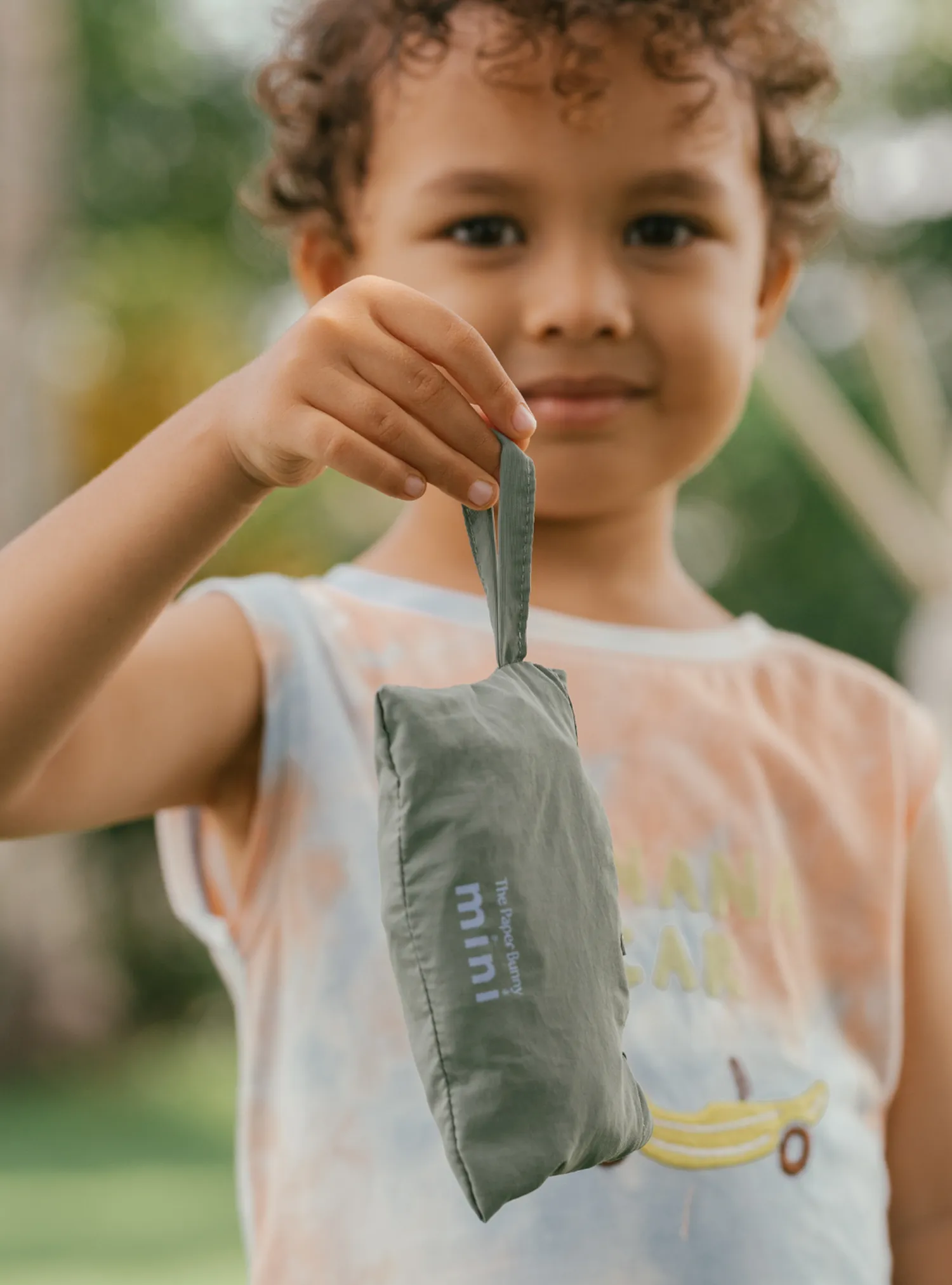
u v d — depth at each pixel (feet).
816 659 4.42
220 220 30.01
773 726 4.17
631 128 3.82
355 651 3.82
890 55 24.77
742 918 3.88
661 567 4.33
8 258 21.90
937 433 25.52
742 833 3.96
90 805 3.29
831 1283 3.67
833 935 4.05
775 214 4.55
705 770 4.00
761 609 34.94
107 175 29.50
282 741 3.66
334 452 2.81
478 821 2.52
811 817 4.09
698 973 3.78
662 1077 3.63
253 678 3.68
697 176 3.90
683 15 3.90
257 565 34.42
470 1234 3.39
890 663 34.17
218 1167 16.44
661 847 3.87
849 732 4.30
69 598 2.92
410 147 3.93
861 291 22.50
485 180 3.81
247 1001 3.70
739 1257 3.56
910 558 21.07
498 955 2.48
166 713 3.45
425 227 3.90
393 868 2.52
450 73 3.86
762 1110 3.72
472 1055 2.44
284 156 4.85
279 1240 3.47
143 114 29.37
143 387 31.65
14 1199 14.83
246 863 3.70
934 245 27.12
